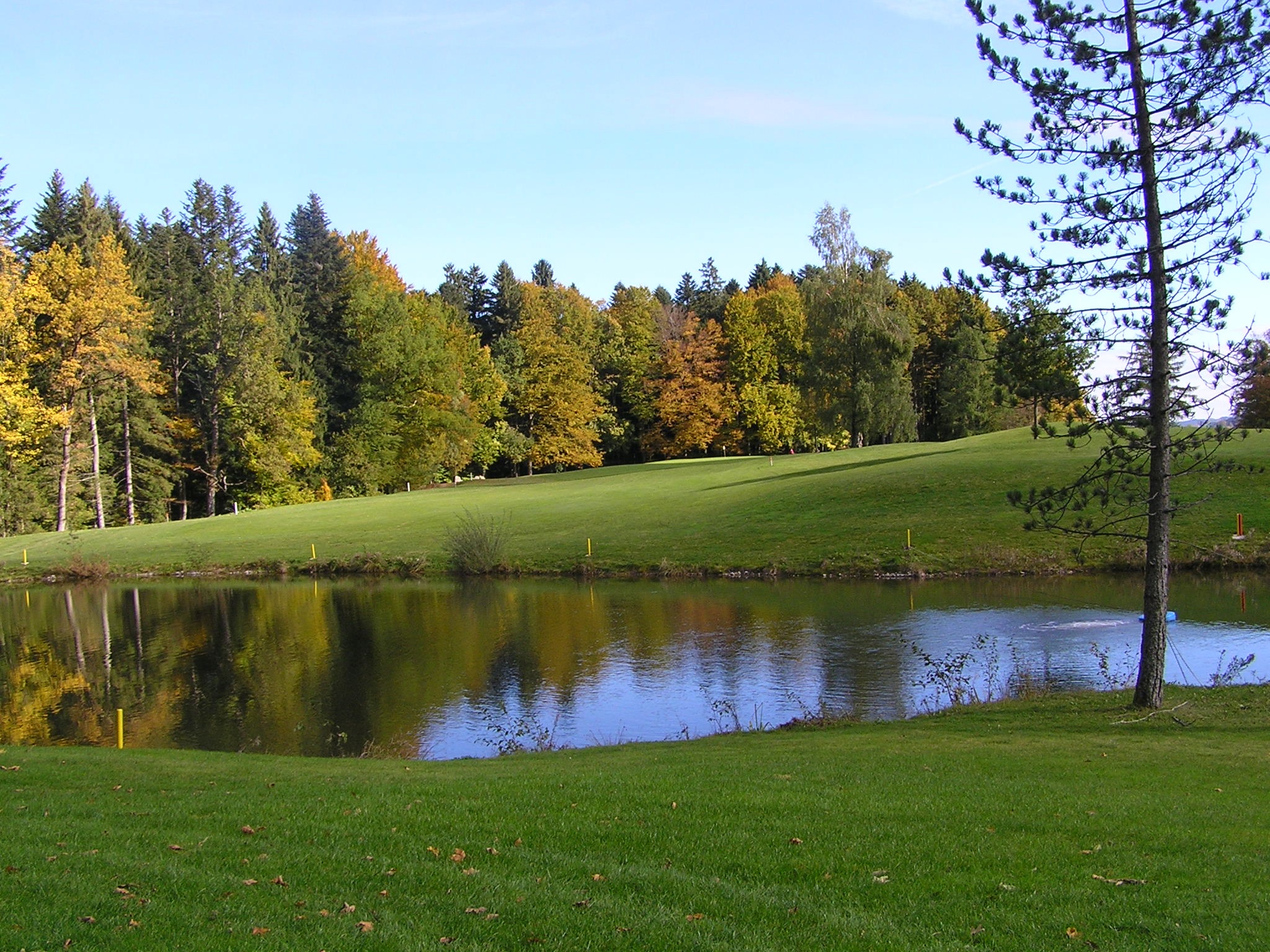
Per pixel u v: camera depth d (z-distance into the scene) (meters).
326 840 8.59
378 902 6.99
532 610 30.83
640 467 72.56
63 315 54.62
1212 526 32.34
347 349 79.06
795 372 82.38
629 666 22.64
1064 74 14.03
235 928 6.45
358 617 31.12
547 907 6.86
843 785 10.59
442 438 73.19
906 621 25.92
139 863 7.82
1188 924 6.48
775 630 25.66
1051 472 40.28
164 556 46.59
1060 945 6.22
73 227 66.75
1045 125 14.18
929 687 19.62
